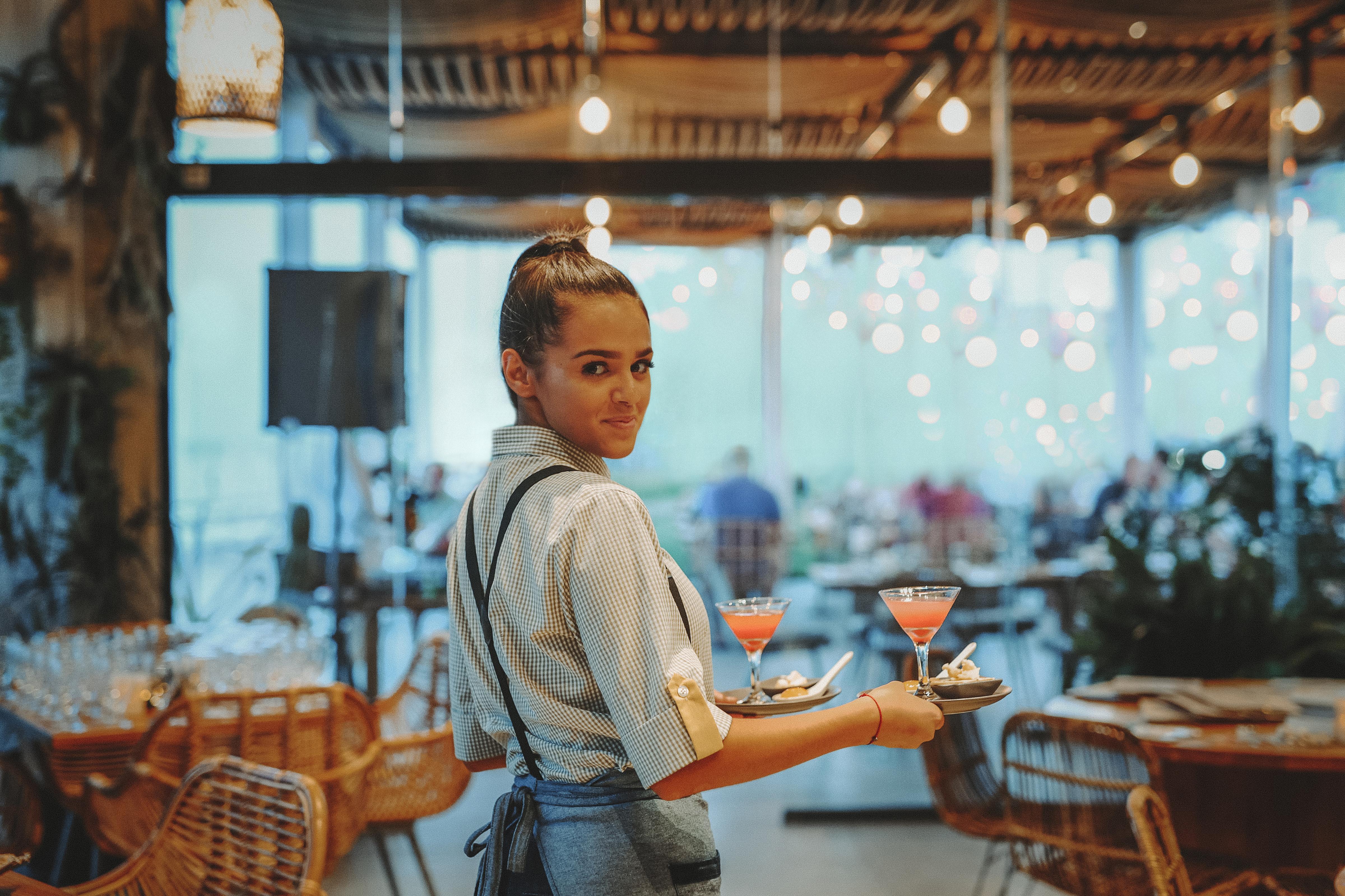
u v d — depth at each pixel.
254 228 5.86
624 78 6.49
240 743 2.58
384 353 4.79
